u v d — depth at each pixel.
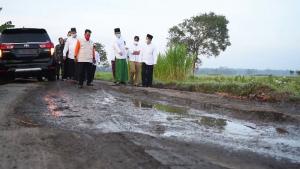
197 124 8.33
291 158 5.91
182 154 5.69
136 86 17.84
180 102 11.94
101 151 5.55
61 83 16.84
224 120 8.98
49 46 16.86
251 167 5.36
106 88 15.52
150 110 9.99
